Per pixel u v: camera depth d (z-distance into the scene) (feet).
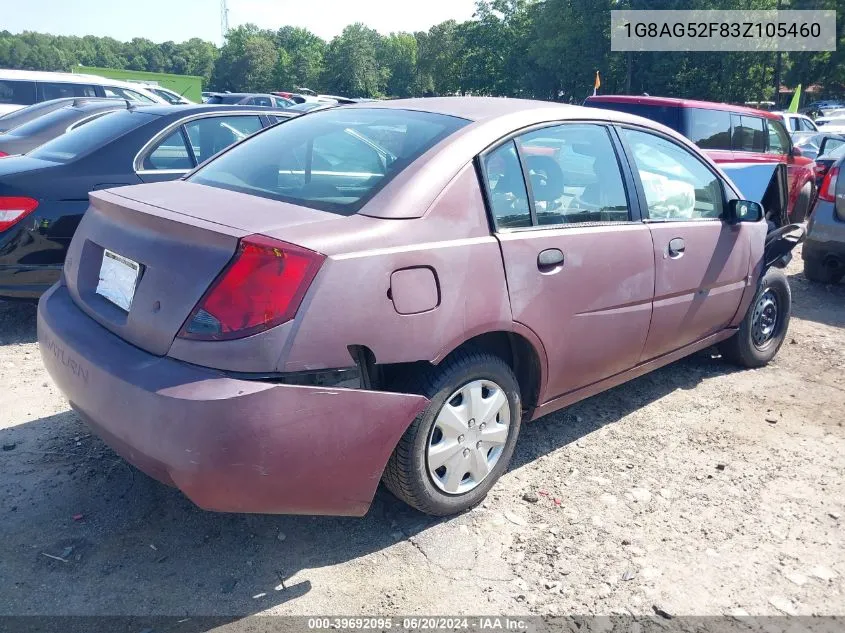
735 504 10.50
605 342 11.25
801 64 161.99
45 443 11.20
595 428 12.75
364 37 396.57
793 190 28.81
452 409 9.15
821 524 10.11
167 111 18.20
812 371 16.14
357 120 10.74
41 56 536.42
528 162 10.11
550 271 9.98
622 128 12.03
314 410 7.60
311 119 11.50
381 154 9.43
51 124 24.34
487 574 8.73
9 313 17.72
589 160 11.18
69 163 16.19
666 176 12.69
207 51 547.90
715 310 13.83
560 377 10.73
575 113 11.28
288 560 8.83
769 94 165.27
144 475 10.41
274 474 7.52
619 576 8.79
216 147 18.71
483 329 9.11
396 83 410.72
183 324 7.55
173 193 9.50
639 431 12.71
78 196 15.90
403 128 10.01
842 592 8.73
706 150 25.72
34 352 15.25
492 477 10.02
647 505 10.34
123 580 8.33
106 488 10.07
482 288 9.00
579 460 11.57
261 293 7.32
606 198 11.32
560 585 8.59
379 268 7.92
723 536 9.71
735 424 13.17
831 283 24.89
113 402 7.73
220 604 8.03
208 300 7.43
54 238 15.67
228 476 7.30
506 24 218.18
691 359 16.47
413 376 8.87
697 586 8.70
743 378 15.49
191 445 7.16
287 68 424.46
